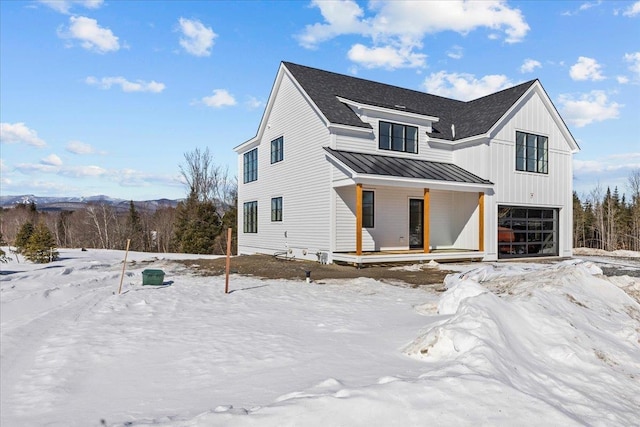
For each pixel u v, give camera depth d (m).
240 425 2.96
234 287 11.90
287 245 20.83
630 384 4.80
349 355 5.13
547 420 3.12
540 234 21.89
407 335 5.98
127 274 16.16
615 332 6.57
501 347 4.73
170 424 3.13
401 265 17.12
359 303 9.16
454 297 7.34
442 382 3.52
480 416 3.09
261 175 23.75
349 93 20.62
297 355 5.22
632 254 24.86
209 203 42.03
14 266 21.41
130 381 4.64
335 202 17.69
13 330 7.28
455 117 23.27
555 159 22.34
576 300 7.66
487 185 19.06
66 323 7.93
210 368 4.91
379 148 19.23
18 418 3.79
